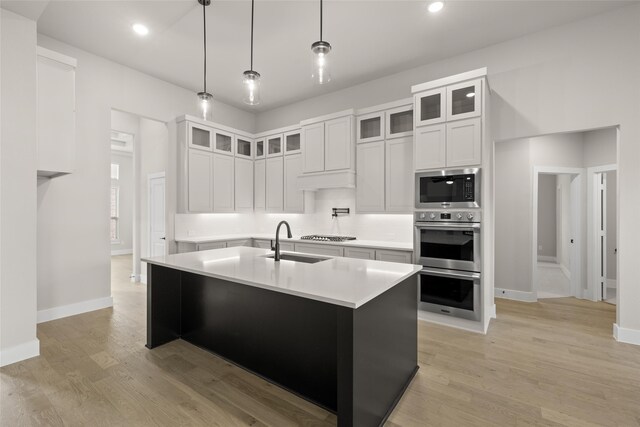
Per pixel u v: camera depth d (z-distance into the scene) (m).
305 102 5.34
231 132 5.21
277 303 2.23
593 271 4.35
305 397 2.07
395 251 3.79
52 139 2.84
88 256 3.81
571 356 2.67
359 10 3.00
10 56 2.50
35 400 2.01
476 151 3.20
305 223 5.35
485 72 3.14
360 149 4.30
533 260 4.30
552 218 7.17
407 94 4.25
